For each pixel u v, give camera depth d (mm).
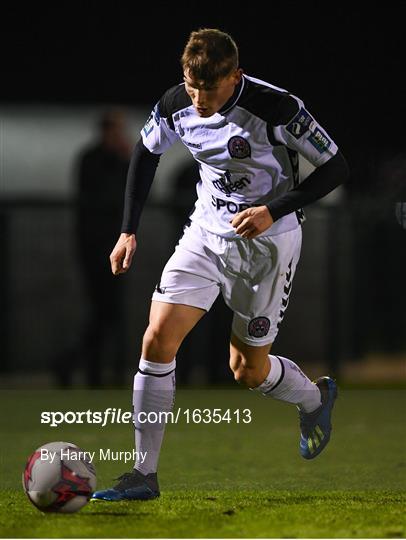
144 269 41469
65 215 42125
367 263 43719
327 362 43156
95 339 41125
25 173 45844
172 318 20516
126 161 40969
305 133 19641
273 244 20609
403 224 44031
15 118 46781
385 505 20047
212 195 20656
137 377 20609
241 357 21891
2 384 42188
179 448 28312
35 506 18906
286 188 20375
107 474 24797
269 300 21109
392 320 44469
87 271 40719
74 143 46438
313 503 20312
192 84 18922
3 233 42000
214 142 19984
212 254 20781
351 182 51188
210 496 21219
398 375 43781
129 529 17859
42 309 42250
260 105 19516
